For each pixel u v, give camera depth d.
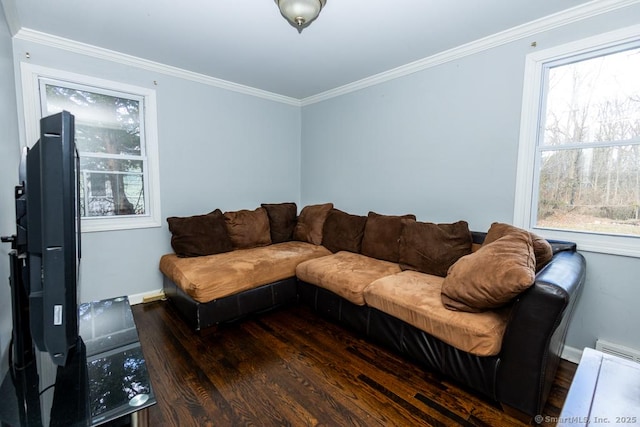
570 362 1.97
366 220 2.94
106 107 2.62
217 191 3.32
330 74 3.05
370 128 3.19
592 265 1.91
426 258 2.30
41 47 2.26
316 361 1.92
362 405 1.53
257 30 2.17
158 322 2.43
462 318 1.55
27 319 1.18
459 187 2.53
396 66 2.83
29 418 0.95
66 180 0.98
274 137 3.80
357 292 2.11
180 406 1.51
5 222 1.65
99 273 2.62
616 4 1.75
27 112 2.23
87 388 1.08
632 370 1.11
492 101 2.29
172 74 2.89
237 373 1.79
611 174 1.88
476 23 2.07
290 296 2.71
